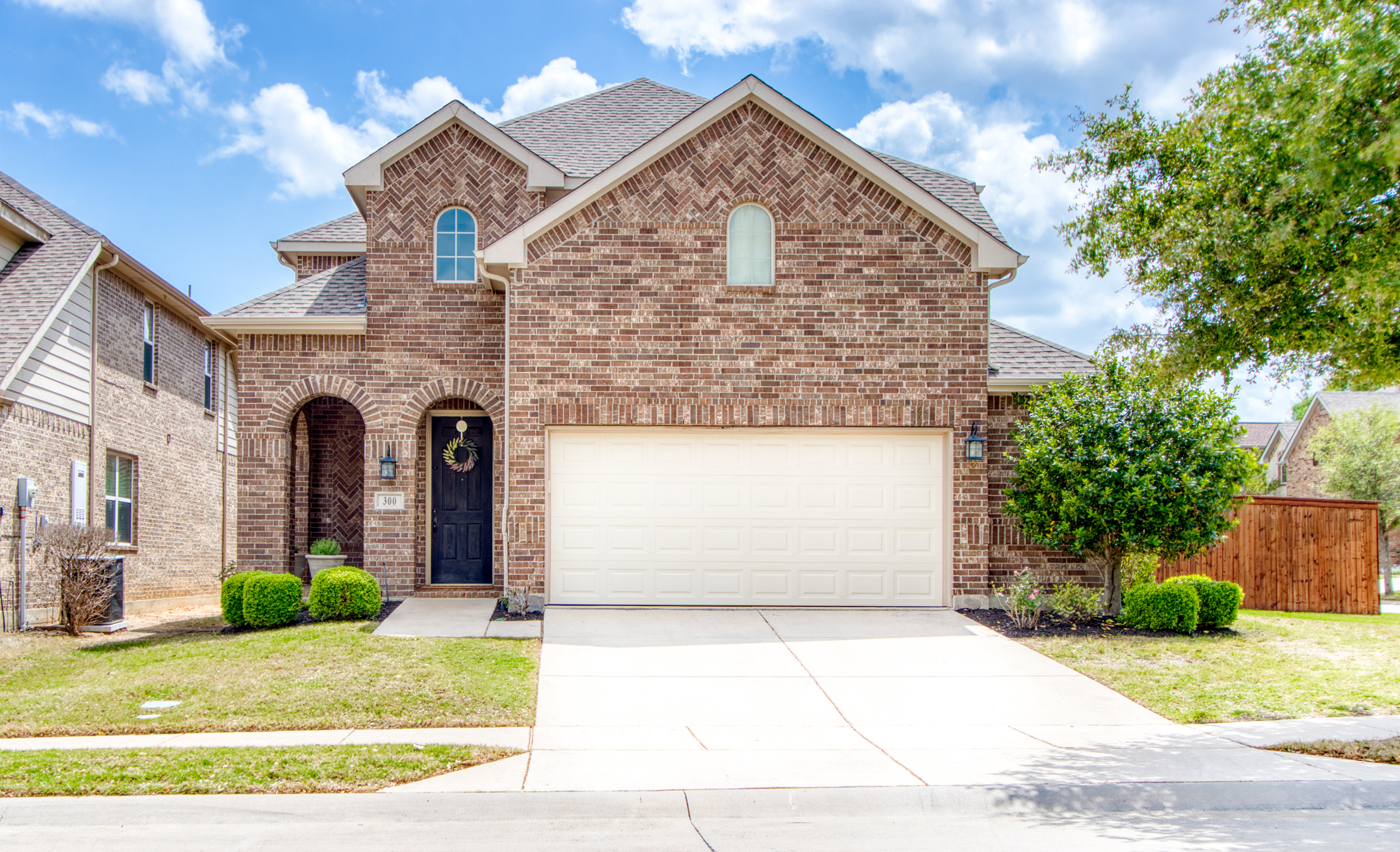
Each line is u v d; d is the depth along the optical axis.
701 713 8.54
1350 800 6.46
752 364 13.06
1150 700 9.09
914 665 10.35
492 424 15.12
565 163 15.62
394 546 14.15
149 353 18.34
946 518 13.29
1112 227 10.33
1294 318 8.68
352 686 8.99
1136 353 10.22
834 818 6.03
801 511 13.28
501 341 14.45
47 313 14.16
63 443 14.91
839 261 13.16
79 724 7.84
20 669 10.06
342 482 15.66
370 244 14.48
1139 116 10.14
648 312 13.03
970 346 13.19
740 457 13.27
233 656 10.28
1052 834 5.72
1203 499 12.09
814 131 13.13
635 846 5.42
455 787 6.25
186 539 19.89
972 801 6.23
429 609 12.95
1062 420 12.78
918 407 13.13
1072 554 13.48
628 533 13.16
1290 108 7.69
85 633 12.70
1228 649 11.26
